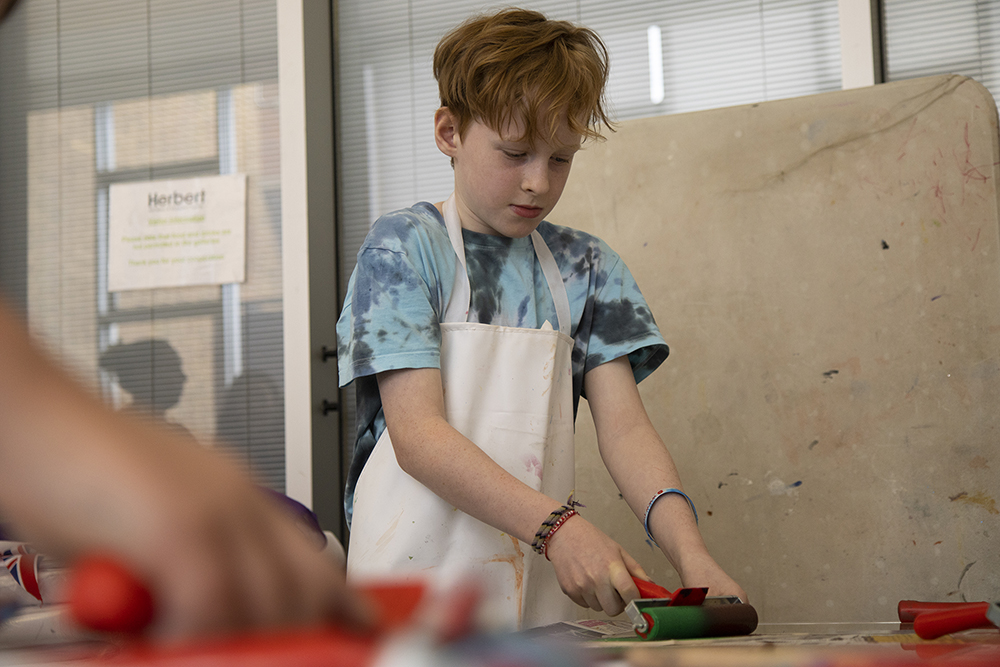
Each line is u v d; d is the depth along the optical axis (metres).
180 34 3.21
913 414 1.65
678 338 1.77
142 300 3.12
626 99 2.95
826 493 1.67
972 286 1.65
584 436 1.76
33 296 3.19
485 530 1.02
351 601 0.12
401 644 0.11
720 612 0.65
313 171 3.05
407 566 1.01
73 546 0.10
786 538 1.67
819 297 1.72
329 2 3.16
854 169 1.73
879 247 1.71
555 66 1.01
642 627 0.64
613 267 1.21
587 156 1.86
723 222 1.78
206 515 0.10
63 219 3.21
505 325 1.11
